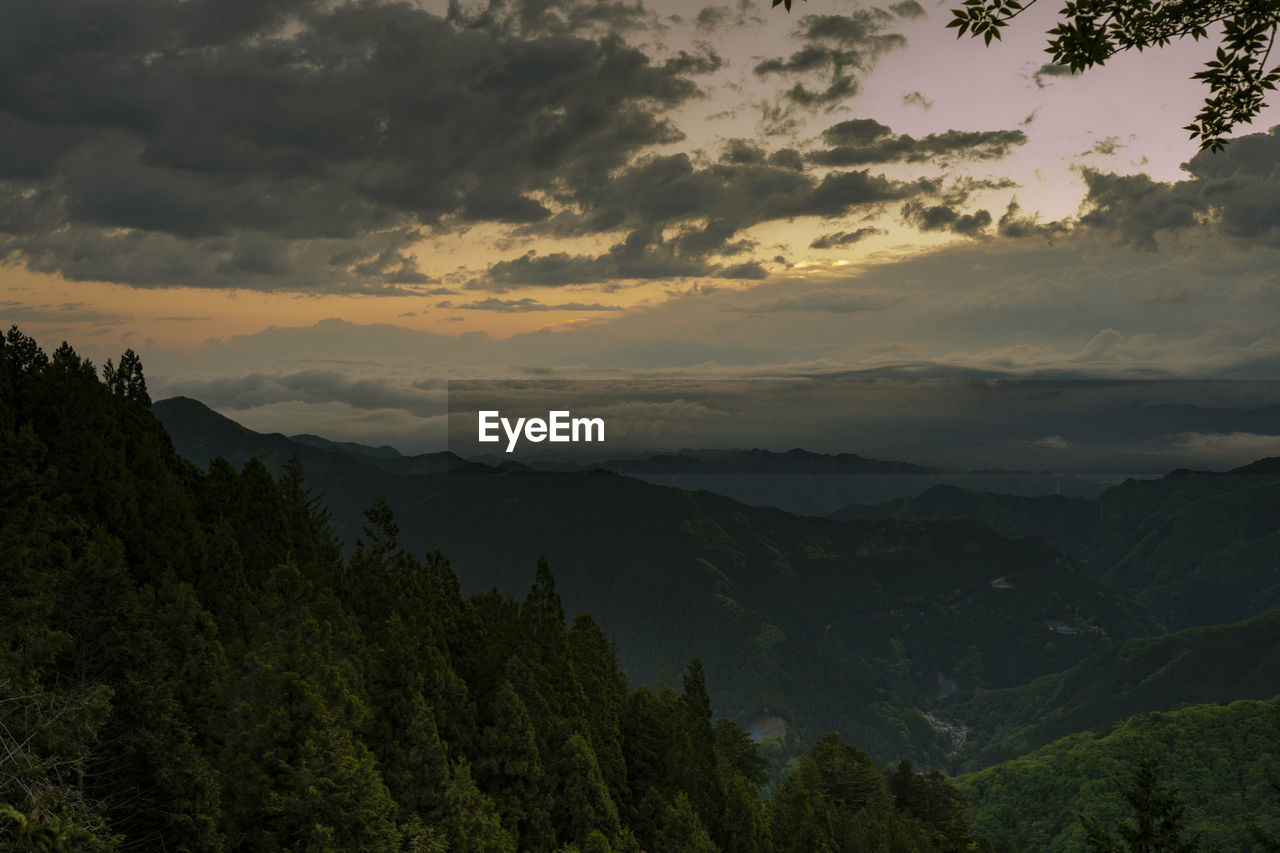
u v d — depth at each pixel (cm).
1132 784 4262
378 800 4538
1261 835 3375
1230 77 1576
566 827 6725
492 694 7262
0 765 2478
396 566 8562
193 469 8356
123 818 4406
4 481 5281
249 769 4522
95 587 5025
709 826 8512
